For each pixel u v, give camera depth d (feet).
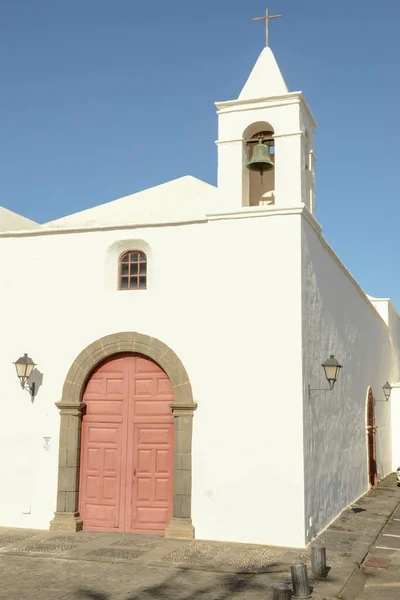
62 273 39.09
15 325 39.24
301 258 35.17
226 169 37.86
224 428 34.81
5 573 27.68
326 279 42.16
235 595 24.79
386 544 34.65
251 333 35.19
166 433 36.47
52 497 36.94
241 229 36.27
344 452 46.16
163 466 36.22
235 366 35.17
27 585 25.96
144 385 37.22
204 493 34.58
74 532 35.81
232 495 34.12
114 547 32.22
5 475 37.88
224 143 38.24
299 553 31.32
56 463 37.24
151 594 24.86
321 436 38.47
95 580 26.66
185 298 36.68
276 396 34.22
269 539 33.14
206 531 34.22
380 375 69.56
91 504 36.78
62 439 37.17
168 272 37.27
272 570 28.12
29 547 32.12
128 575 27.40
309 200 39.55
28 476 37.52
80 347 38.04
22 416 38.22
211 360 35.63
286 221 35.47
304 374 34.68
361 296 57.21
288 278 34.99
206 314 36.11
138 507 36.11
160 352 36.50
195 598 24.41
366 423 57.52
